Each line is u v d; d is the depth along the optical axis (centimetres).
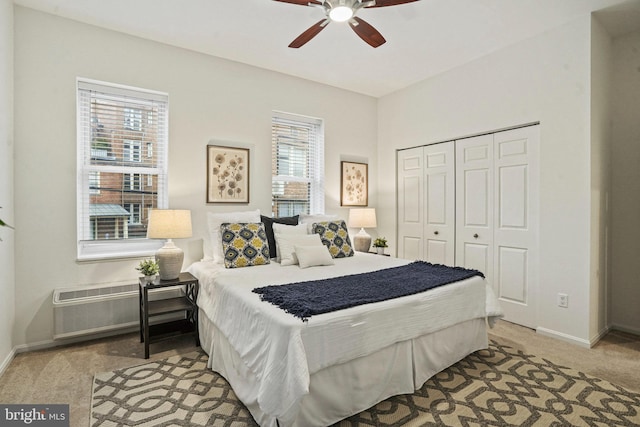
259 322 178
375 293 205
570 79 282
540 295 304
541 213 303
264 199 376
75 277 280
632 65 299
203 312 266
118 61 295
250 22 280
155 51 312
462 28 291
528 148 316
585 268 275
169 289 308
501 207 338
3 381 215
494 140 343
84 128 294
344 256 344
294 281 239
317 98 416
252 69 366
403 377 204
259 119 371
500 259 339
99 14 269
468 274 256
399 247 451
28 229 261
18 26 256
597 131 281
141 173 318
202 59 336
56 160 271
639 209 298
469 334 249
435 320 217
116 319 281
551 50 294
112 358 249
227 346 216
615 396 201
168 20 277
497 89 335
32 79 261
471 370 233
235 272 267
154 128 325
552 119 294
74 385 211
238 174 357
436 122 396
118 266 298
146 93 317
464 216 372
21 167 258
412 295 209
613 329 312
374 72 386
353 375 181
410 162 435
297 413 152
